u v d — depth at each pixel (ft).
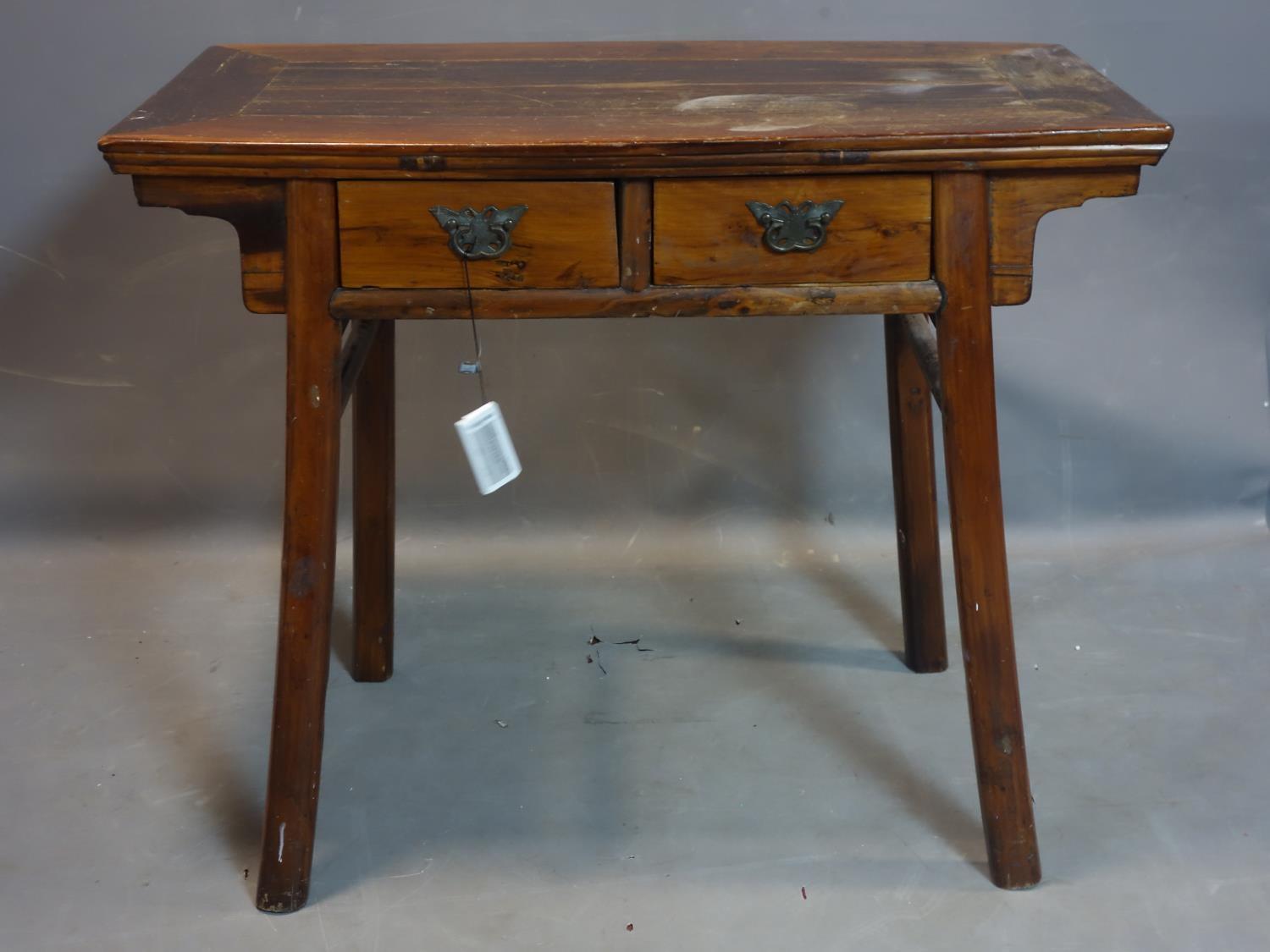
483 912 4.62
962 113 4.31
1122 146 4.07
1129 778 5.29
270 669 6.15
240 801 5.22
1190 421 7.08
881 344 6.95
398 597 6.79
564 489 7.21
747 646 6.34
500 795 5.25
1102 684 5.94
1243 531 7.18
